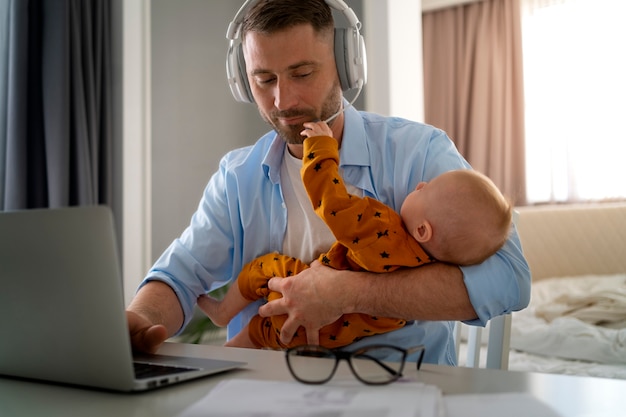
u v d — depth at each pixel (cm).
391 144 134
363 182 129
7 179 268
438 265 109
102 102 307
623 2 400
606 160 404
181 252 138
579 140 412
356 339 122
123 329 67
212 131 344
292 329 114
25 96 273
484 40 448
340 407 60
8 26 277
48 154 278
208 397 65
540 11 428
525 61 434
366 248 110
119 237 310
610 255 327
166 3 330
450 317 108
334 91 126
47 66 280
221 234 142
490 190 110
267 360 86
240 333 134
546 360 229
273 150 136
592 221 332
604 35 405
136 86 318
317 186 114
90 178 294
